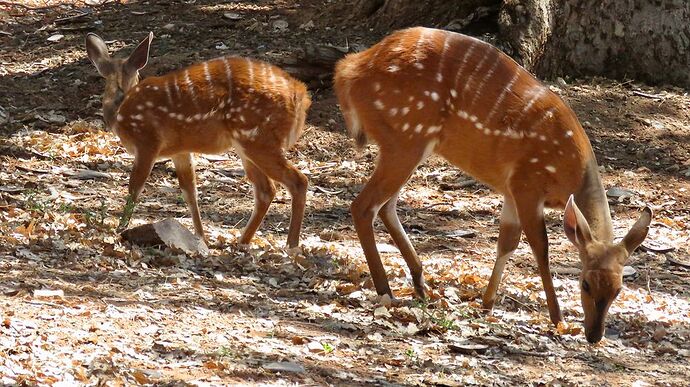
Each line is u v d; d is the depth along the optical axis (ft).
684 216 53.26
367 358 30.32
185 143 41.83
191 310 32.24
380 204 36.17
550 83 66.44
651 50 67.92
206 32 71.26
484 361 31.60
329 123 60.23
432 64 35.32
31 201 43.37
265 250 41.06
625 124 63.00
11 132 56.95
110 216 44.01
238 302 33.63
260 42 68.69
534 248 36.17
